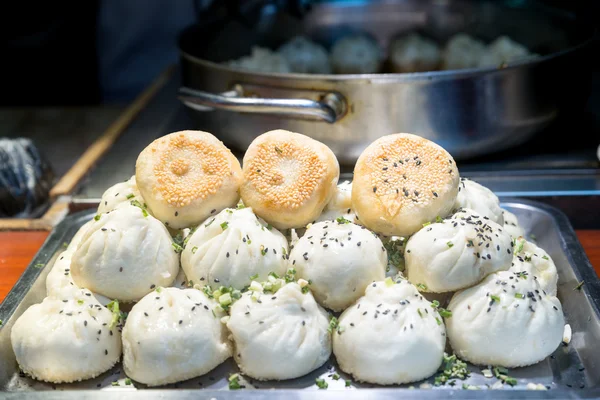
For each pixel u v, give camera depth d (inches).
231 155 22.1
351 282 20.4
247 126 31.7
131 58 55.4
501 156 33.6
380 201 21.1
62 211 31.0
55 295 21.2
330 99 29.9
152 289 20.9
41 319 20.6
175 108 42.4
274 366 19.8
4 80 51.5
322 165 21.5
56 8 49.4
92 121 44.8
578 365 20.8
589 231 29.2
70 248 23.1
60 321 20.4
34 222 30.0
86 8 50.3
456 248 20.4
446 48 44.2
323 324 20.4
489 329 20.1
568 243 25.1
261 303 20.1
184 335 19.7
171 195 21.3
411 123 30.4
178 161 21.7
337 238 20.8
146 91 46.4
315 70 43.5
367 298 20.2
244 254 20.6
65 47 50.7
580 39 36.3
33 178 32.7
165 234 21.3
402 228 21.3
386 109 30.1
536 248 23.2
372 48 45.0
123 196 22.9
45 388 20.3
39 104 52.7
